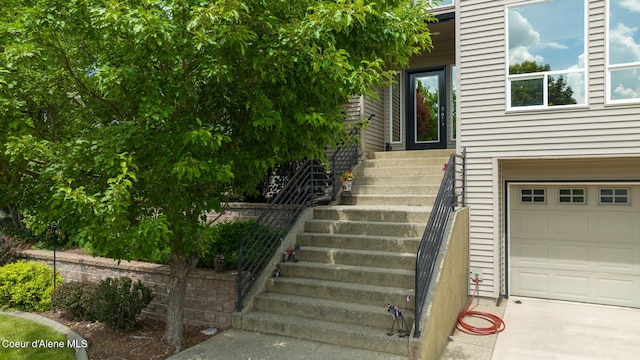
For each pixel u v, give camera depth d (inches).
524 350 226.1
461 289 282.7
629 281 309.6
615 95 275.3
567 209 328.5
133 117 185.6
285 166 380.5
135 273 304.7
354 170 378.9
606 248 316.8
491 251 306.5
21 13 164.2
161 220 167.0
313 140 207.9
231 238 301.7
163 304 288.5
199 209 196.1
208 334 248.8
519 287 340.5
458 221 271.0
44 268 328.2
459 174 316.8
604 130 276.2
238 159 195.8
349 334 202.7
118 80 156.7
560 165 322.7
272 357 191.0
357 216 297.9
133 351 221.3
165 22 151.6
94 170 175.9
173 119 181.6
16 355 217.6
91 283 299.0
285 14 183.6
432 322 200.2
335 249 267.4
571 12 286.7
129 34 155.0
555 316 286.7
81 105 201.5
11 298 300.5
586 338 244.2
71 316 286.5
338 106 215.9
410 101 462.3
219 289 265.6
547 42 293.3
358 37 208.7
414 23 239.5
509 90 303.0
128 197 157.2
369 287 231.3
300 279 250.1
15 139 162.6
